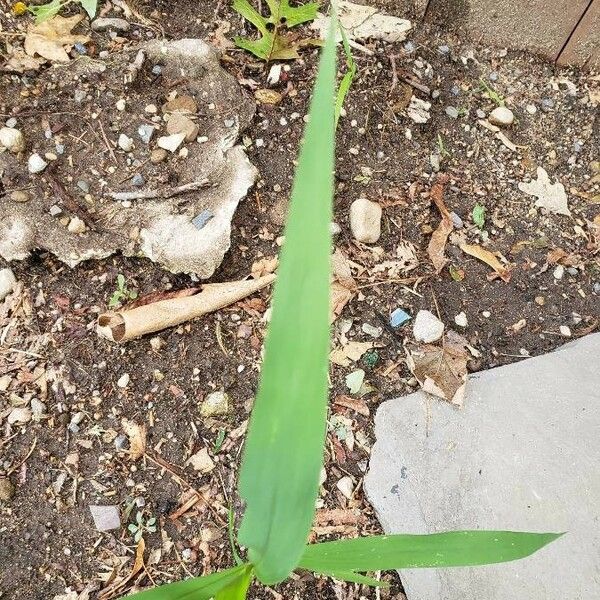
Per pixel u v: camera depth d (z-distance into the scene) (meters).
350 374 0.52
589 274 0.60
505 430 0.49
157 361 0.51
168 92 0.57
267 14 0.63
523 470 0.47
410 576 0.46
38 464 0.47
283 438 0.21
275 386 0.20
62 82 0.55
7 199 0.51
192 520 0.47
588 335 0.55
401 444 0.50
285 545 0.23
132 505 0.47
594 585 0.43
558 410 0.50
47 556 0.45
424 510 0.47
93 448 0.48
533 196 0.62
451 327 0.55
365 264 0.56
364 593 0.47
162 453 0.48
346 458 0.50
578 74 0.69
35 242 0.50
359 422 0.51
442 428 0.50
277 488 0.22
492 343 0.56
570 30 0.66
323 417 0.20
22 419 0.48
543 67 0.69
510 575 0.44
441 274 0.57
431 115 0.63
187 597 0.28
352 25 0.64
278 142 0.58
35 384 0.48
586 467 0.47
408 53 0.65
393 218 0.58
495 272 0.59
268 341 0.19
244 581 0.29
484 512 0.46
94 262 0.52
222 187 0.54
